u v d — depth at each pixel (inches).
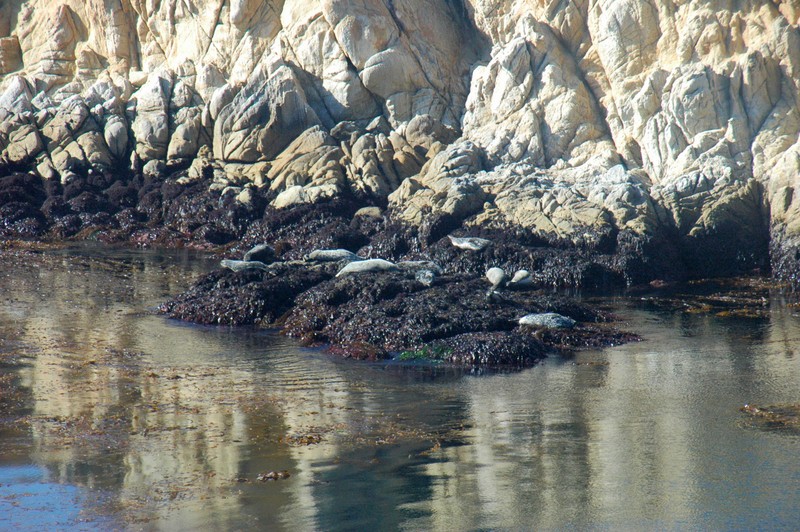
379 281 2263.8
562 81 3575.3
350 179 3528.5
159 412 1466.5
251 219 3449.8
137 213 3631.9
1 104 4077.3
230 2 3981.3
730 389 1620.3
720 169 3105.3
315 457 1241.4
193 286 2440.9
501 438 1330.0
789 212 2910.9
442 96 3882.9
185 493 1106.7
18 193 3651.6
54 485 1133.7
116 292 2596.0
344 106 3816.4
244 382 1691.7
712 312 2385.6
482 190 3223.4
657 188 3105.3
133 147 3895.2
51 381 1651.1
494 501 1069.1
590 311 2288.4
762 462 1194.6
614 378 1726.1
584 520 1008.9
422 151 3597.4
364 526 997.8
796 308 2422.5
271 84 3754.9
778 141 3147.1
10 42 4352.9
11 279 2738.7
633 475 1151.6
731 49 3336.6
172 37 4190.5
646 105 3378.4
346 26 3799.2
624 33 3518.7
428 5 3973.9
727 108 3260.3
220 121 3767.2
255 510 1050.1
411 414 1475.1
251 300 2260.1
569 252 2881.4
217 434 1349.7
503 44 3882.9
